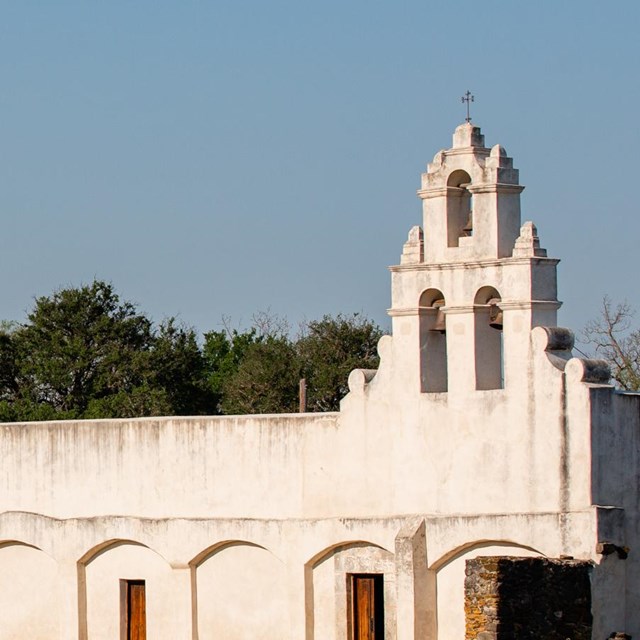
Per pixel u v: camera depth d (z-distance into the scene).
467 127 57.34
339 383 111.81
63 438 66.69
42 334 113.75
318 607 60.66
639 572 55.00
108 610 65.75
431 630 57.16
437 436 57.44
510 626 51.03
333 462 60.00
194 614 63.44
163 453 64.12
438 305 58.25
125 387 113.00
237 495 62.34
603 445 54.44
